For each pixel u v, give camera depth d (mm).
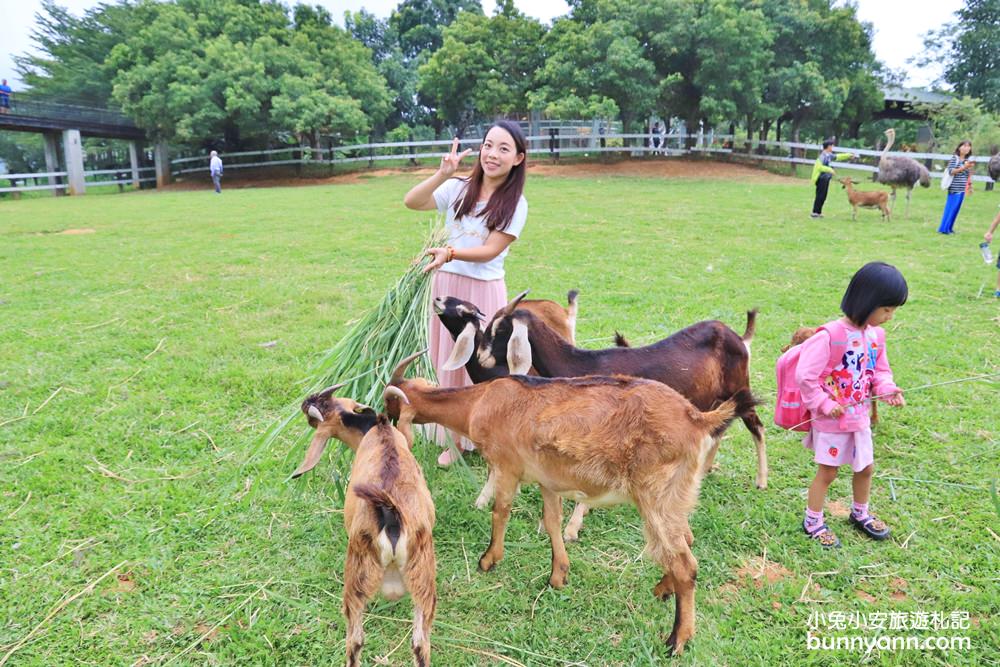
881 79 34781
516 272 10125
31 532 4121
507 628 3391
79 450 5086
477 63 30641
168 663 3174
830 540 3961
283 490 4531
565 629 3369
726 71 24906
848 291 3752
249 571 3787
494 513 3729
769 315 7875
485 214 4395
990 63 33406
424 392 3854
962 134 24781
